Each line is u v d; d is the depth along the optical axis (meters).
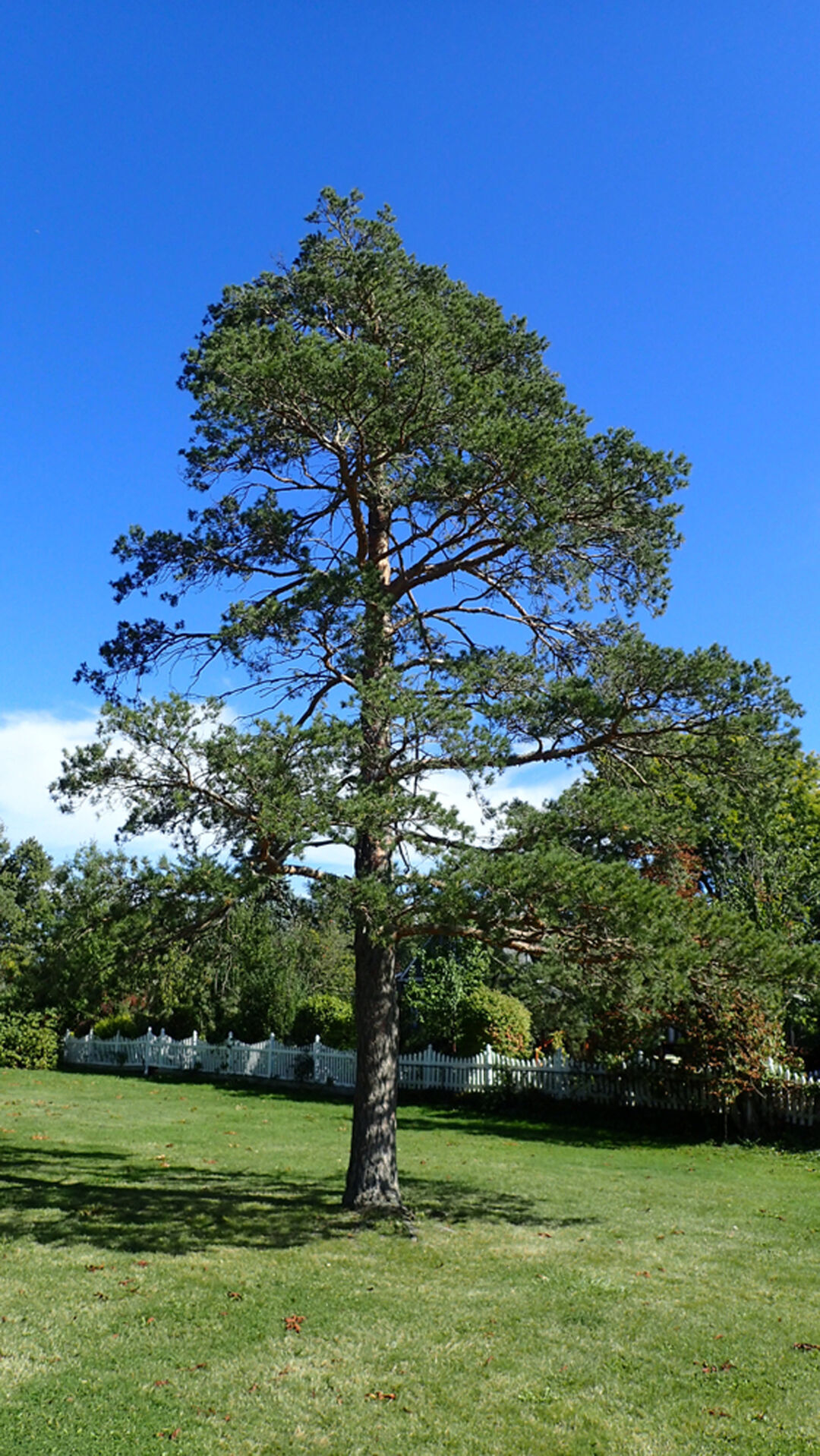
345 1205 11.30
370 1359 6.89
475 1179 13.95
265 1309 7.83
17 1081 26.55
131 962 11.00
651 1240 10.43
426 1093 24.83
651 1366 6.88
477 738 9.94
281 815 9.44
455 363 11.28
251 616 10.81
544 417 12.38
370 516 13.10
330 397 11.09
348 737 9.87
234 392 11.61
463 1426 5.91
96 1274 8.55
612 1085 21.09
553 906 9.66
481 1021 24.33
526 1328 7.57
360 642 11.05
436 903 9.62
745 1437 5.84
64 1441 5.55
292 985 29.14
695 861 19.36
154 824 10.46
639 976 9.90
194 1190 12.44
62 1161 14.38
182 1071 30.03
